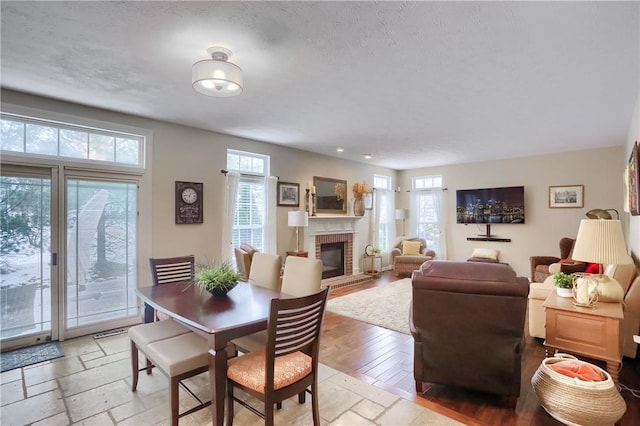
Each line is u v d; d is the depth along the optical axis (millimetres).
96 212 3633
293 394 1837
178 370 1922
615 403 1807
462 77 2787
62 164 3402
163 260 3137
